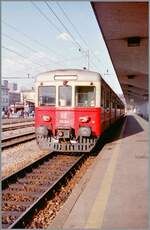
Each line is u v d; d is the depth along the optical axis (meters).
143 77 32.28
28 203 7.59
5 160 12.80
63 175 9.69
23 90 74.62
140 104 77.06
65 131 13.95
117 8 11.38
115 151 14.02
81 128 13.77
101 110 14.41
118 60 22.19
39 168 11.50
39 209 7.24
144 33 14.98
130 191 7.62
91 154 14.93
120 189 7.82
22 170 10.44
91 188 7.97
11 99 89.19
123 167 10.47
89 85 13.94
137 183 8.36
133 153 13.38
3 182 8.96
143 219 5.78
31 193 8.41
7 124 35.28
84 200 7.01
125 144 16.55
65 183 9.68
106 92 16.53
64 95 14.07
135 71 27.38
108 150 14.45
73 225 5.59
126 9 11.52
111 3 10.70
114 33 14.98
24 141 18.88
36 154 14.50
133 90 51.06
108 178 8.95
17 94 91.94
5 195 8.24
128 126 31.84
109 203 6.76
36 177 10.16
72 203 6.82
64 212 6.27
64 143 14.01
